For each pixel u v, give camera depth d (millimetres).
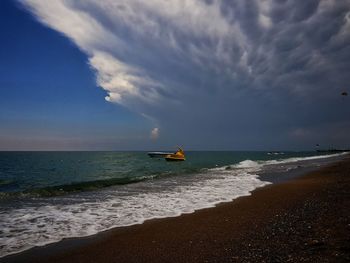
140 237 6961
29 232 7480
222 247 5852
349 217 6699
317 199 10148
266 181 18125
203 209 10016
